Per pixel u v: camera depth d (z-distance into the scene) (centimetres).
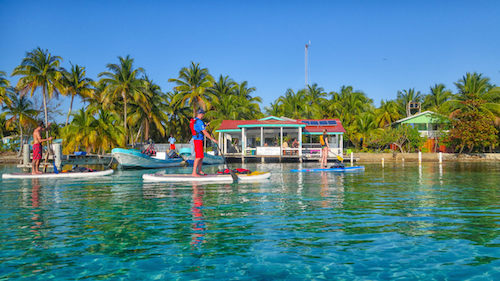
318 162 3256
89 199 793
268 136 4519
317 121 3928
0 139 5581
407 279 319
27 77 3994
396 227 508
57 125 5350
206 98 4953
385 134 4294
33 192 932
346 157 3631
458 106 4634
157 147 4628
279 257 379
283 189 963
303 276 327
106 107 4494
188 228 506
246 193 884
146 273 337
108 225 527
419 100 6222
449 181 1216
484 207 674
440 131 4503
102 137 3581
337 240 442
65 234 475
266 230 492
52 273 337
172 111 4947
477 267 348
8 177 1425
